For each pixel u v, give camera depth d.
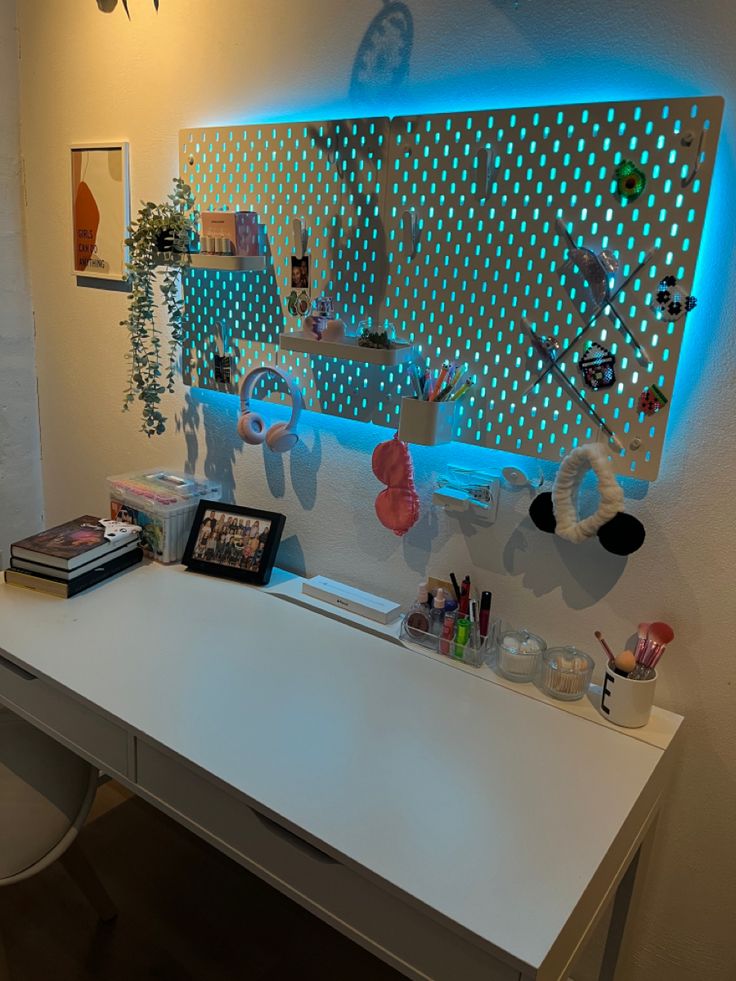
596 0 1.21
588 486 1.37
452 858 1.02
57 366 2.31
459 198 1.38
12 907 1.83
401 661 1.50
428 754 1.22
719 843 1.40
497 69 1.33
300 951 1.76
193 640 1.54
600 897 1.09
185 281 1.85
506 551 1.49
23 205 2.25
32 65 2.10
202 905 1.87
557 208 1.28
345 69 1.52
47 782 1.56
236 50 1.67
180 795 1.25
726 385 1.21
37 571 1.71
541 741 1.27
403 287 1.48
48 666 1.42
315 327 1.54
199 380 1.89
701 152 1.14
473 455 1.50
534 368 1.36
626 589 1.37
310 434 1.74
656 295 1.21
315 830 1.05
